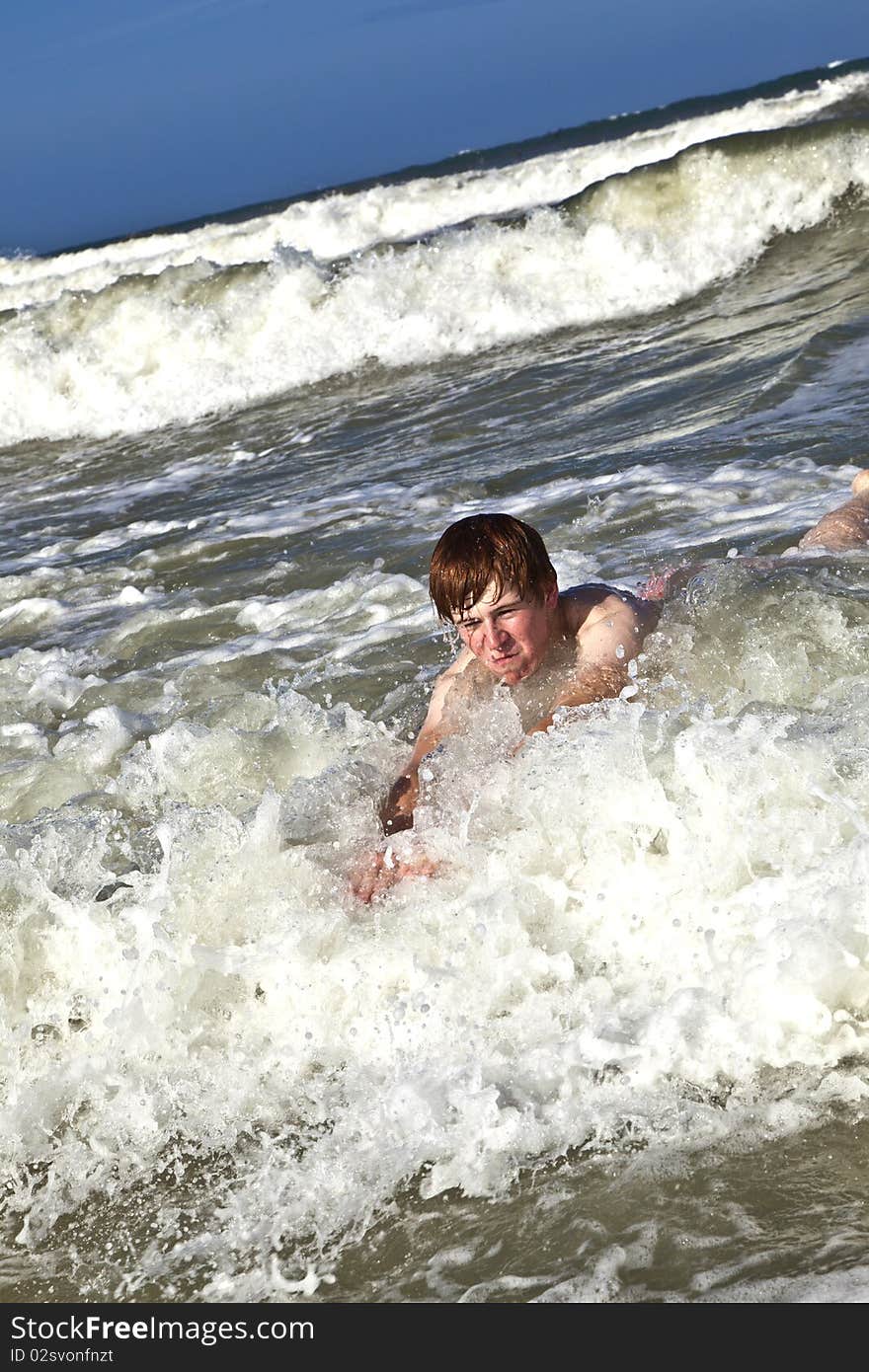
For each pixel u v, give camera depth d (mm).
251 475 21891
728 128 38281
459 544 8336
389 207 39688
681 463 15438
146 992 6945
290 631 12812
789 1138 5395
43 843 8094
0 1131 6559
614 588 9219
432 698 9383
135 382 29672
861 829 6371
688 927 6531
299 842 7777
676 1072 5855
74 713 11766
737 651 8859
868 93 39406
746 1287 4750
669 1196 5242
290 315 29297
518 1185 5496
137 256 51938
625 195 27719
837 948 5898
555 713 8016
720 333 22969
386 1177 5727
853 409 16188
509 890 6895
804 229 27141
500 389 23281
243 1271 5426
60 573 17109
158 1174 6105
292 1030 6777
